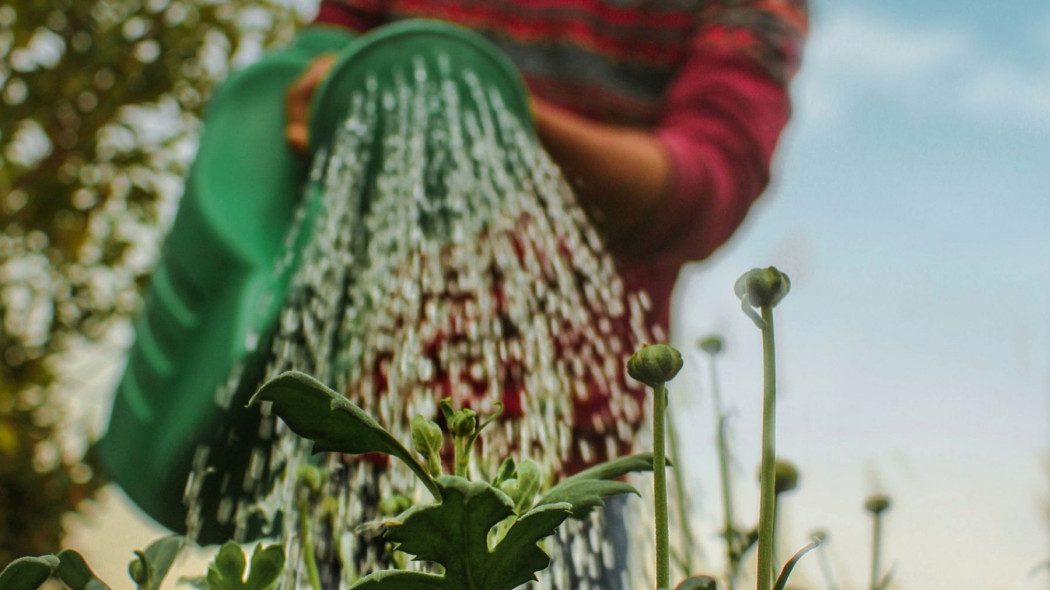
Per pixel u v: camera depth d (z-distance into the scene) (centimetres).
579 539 89
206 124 151
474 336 115
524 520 41
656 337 136
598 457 132
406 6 175
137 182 315
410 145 131
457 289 124
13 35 305
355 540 88
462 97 134
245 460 117
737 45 165
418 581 41
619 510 114
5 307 292
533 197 133
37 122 309
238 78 160
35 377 288
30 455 281
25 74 307
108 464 133
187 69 325
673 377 42
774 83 166
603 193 145
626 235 150
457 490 40
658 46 174
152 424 124
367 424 41
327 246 124
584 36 172
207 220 134
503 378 118
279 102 159
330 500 68
